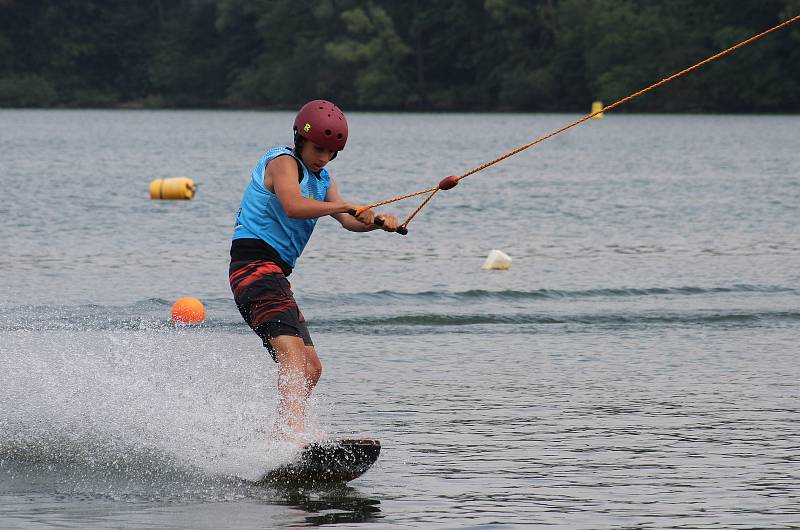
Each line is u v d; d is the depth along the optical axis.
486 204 79.12
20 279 44.53
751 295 42.75
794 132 195.88
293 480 19.45
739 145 161.12
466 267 49.34
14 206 73.88
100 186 91.50
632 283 45.19
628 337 34.75
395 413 24.48
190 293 41.97
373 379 28.19
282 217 19.80
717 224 66.94
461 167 119.00
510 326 36.62
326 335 34.81
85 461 20.23
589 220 68.94
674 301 41.34
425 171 113.19
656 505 18.08
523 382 27.98
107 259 50.53
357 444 19.19
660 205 78.25
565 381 28.16
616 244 57.62
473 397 26.22
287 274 20.19
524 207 76.88
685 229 64.31
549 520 17.25
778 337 34.84
